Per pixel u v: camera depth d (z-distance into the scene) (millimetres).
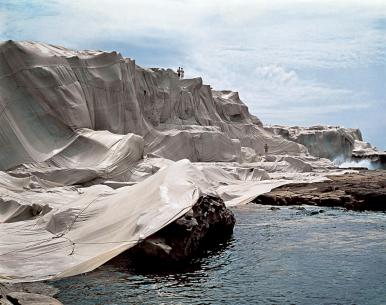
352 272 17562
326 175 50344
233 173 42688
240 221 28031
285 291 15477
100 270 17500
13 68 37469
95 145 36750
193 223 19078
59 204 25016
